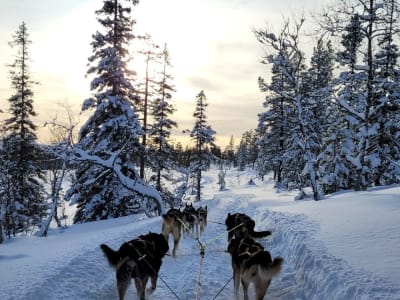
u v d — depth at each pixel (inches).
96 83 933.2
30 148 1128.2
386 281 241.8
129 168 958.4
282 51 865.5
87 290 307.6
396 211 454.9
